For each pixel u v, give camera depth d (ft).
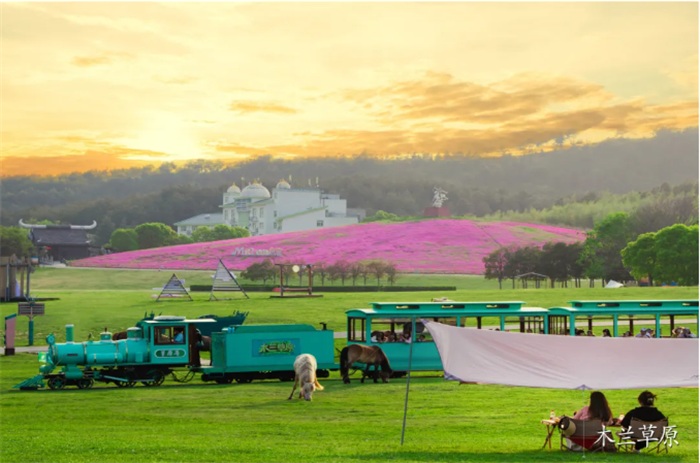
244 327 119.96
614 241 401.49
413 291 337.11
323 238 540.11
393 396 101.40
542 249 424.87
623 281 379.35
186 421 83.25
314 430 76.38
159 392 108.58
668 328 162.91
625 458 61.26
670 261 321.73
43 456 63.05
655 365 65.36
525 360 65.87
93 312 249.34
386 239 521.65
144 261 502.79
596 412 63.57
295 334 121.08
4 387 118.83
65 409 93.04
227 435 73.67
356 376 125.29
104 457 62.34
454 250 488.02
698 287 302.66
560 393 104.06
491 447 66.33
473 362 66.08
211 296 287.28
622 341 65.77
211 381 122.21
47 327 223.71
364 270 393.29
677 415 85.40
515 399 98.32
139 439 71.15
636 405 92.94
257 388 111.96
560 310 125.49
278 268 387.96
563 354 65.82
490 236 523.29
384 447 66.49
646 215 485.56
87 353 114.62
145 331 118.11
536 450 64.85
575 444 64.13
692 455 62.69
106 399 101.65
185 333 118.62
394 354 120.06
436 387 109.81
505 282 410.11
